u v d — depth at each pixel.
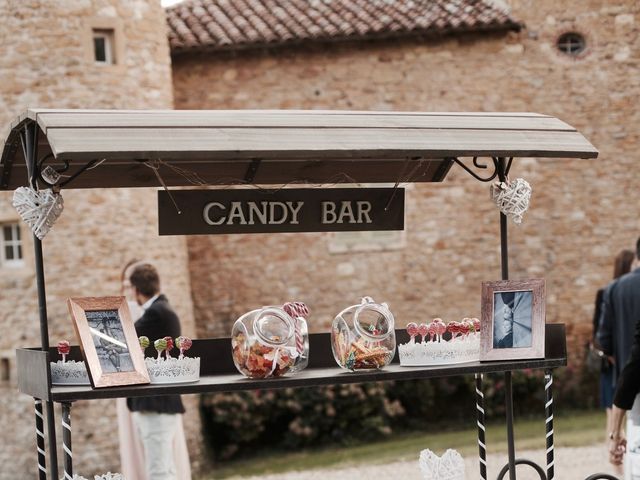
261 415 12.63
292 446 12.81
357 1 14.35
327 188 4.55
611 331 6.87
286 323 4.18
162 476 6.25
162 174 4.83
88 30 11.97
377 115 4.23
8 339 11.93
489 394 13.30
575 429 11.94
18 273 11.89
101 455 11.92
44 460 4.13
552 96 14.42
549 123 4.44
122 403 6.62
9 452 12.01
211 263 13.91
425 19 13.88
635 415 5.62
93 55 12.02
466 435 12.24
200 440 12.49
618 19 14.54
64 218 11.86
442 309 14.23
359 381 4.11
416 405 13.36
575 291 14.50
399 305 14.16
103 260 11.98
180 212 4.36
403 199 4.66
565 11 14.41
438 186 14.26
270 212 4.47
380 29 13.69
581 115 14.49
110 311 4.04
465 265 14.30
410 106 14.11
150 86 12.45
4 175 4.55
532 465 4.93
